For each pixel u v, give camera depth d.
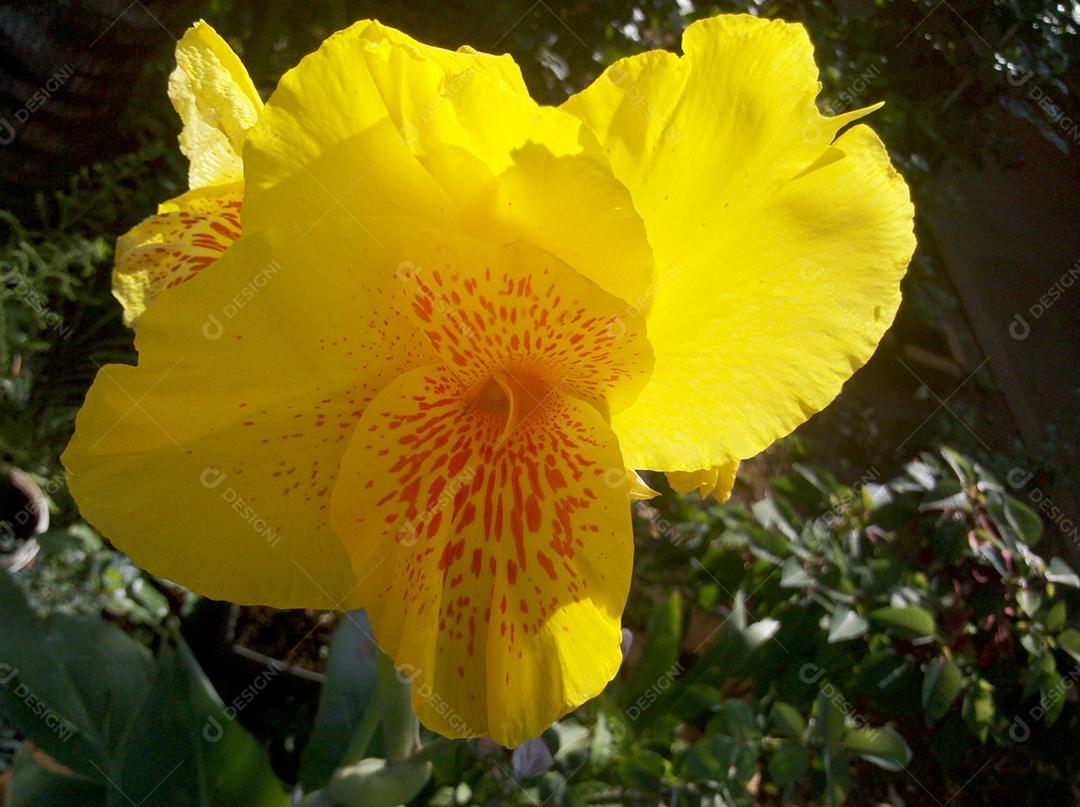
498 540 0.13
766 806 0.40
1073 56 0.61
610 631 0.13
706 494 0.15
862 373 0.82
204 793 0.20
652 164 0.12
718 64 0.12
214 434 0.12
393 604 0.13
